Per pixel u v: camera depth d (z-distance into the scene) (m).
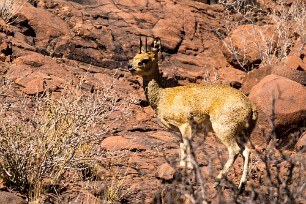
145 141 29.42
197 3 51.81
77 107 23.31
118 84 37.47
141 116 33.72
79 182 22.33
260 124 29.92
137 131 31.42
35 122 22.77
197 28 47.38
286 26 44.31
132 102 33.81
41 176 21.50
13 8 40.75
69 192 21.33
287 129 29.88
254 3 54.25
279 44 42.69
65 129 22.38
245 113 23.36
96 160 23.75
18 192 20.97
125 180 23.44
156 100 25.47
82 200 20.66
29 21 40.66
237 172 24.47
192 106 24.34
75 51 40.16
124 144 28.03
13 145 20.91
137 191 22.28
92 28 41.97
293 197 16.23
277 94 30.31
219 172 23.86
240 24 50.59
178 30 45.91
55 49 39.97
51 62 37.28
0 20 39.50
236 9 49.12
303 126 29.92
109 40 41.81
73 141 22.19
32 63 36.41
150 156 27.23
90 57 40.31
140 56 25.53
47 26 40.97
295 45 42.44
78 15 43.38
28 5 42.31
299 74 35.41
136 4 47.59
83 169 23.25
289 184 20.67
